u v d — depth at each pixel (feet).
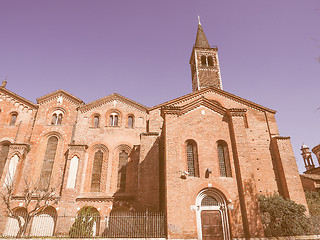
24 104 105.81
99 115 104.99
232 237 61.98
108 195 88.58
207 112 77.71
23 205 83.71
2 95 107.14
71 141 99.14
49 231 81.51
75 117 104.47
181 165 68.49
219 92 104.42
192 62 148.97
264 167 87.45
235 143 72.69
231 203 65.92
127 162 95.71
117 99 108.47
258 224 62.59
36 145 97.91
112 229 70.49
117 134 100.42
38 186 90.43
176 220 60.59
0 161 94.68
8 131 100.42
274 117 99.19
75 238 63.31
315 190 100.48
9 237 68.23
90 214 76.07
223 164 72.28
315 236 65.77
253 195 65.92
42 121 102.99
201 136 74.02
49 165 95.30
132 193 88.74
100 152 97.45
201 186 67.26
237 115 76.74
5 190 83.46
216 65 135.85
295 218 67.36
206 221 64.69
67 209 80.53
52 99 108.47
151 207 77.30
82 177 90.89
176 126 72.33
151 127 97.40
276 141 90.17
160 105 101.86
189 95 103.50
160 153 87.81
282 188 84.23
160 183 82.17
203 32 164.66
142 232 64.85
